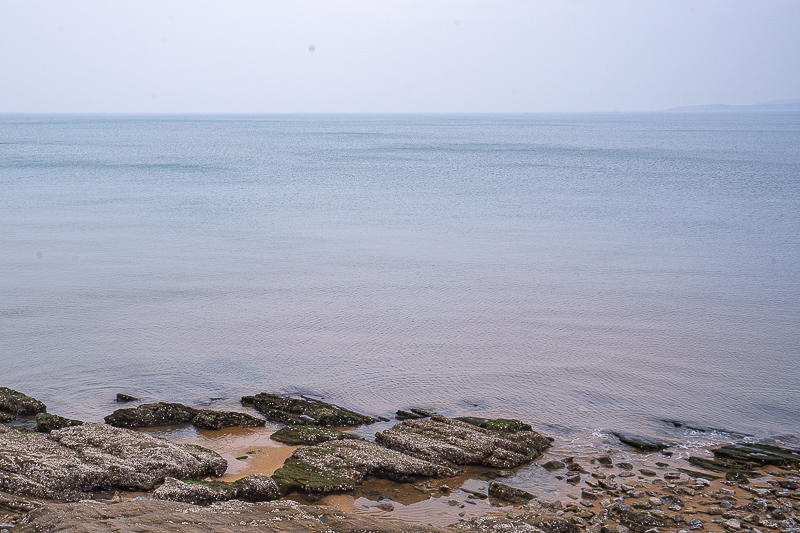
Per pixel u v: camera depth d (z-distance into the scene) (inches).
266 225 2190.0
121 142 6988.2
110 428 752.3
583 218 2362.2
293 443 784.9
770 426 862.5
